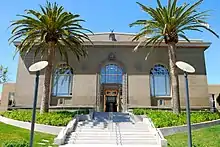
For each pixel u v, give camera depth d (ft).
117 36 98.84
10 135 50.49
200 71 92.48
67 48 88.07
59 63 93.25
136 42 94.38
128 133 52.60
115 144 46.57
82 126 58.59
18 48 73.41
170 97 91.04
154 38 77.00
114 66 95.30
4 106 99.50
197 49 95.04
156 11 71.92
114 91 95.20
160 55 94.32
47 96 70.13
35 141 47.32
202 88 90.53
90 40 89.97
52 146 43.83
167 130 55.72
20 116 66.69
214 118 69.00
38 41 75.25
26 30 71.56
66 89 92.17
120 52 94.68
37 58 92.58
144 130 55.16
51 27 70.64
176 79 70.90
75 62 93.15
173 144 45.88
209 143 45.60
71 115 67.00
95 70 92.58
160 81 93.35
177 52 94.22
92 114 72.28
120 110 91.15
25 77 91.40
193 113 72.23
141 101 89.20
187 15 71.10
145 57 93.97
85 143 47.01
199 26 71.87
